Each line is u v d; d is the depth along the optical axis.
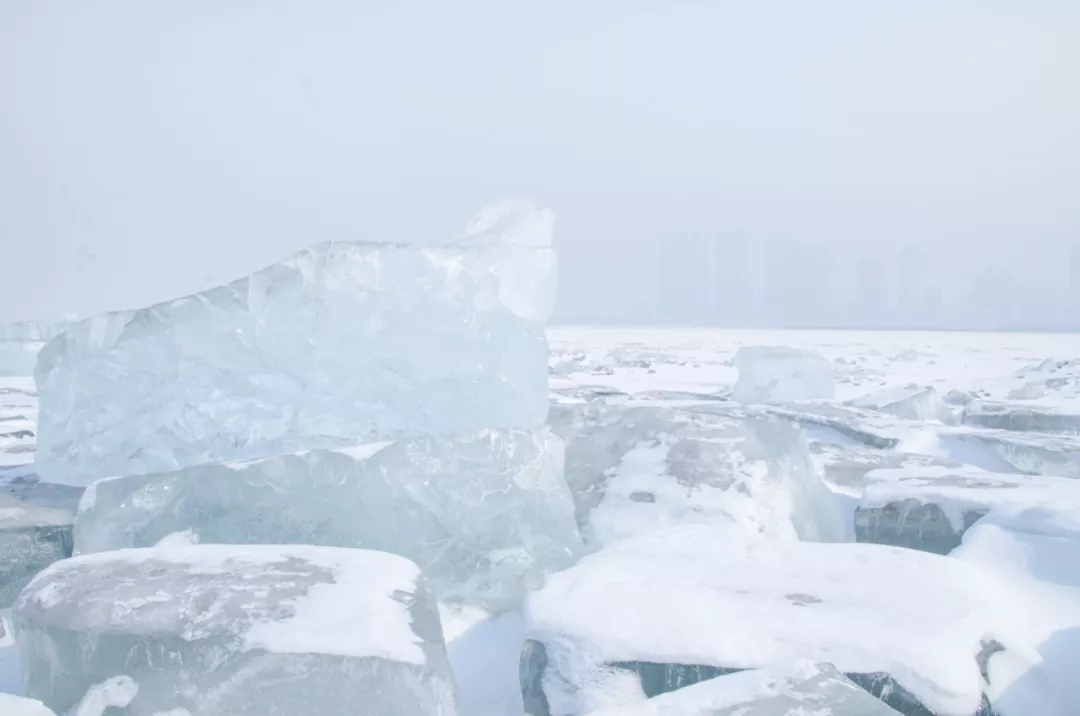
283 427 4.78
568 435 5.70
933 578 3.79
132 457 4.99
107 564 3.74
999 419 10.48
